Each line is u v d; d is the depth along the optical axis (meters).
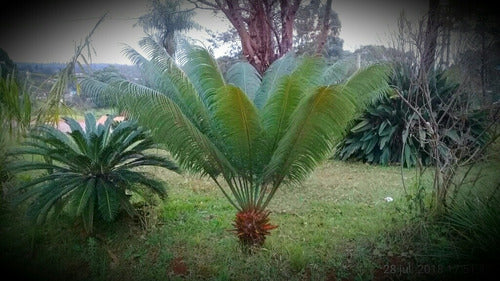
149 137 4.80
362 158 9.30
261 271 3.84
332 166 8.81
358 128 9.06
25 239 4.65
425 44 5.35
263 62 8.64
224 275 3.76
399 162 8.92
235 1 8.73
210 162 4.22
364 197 6.31
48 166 4.75
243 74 6.15
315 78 4.69
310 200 6.19
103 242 4.62
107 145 4.62
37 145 4.73
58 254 4.28
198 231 4.92
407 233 4.48
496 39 5.91
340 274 3.87
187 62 4.84
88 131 5.20
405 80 8.08
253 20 8.67
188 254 4.27
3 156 5.92
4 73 6.74
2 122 6.23
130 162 5.02
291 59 5.73
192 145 3.99
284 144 3.93
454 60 6.15
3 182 5.86
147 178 4.94
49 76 6.65
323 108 3.65
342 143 9.33
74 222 4.93
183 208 5.73
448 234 4.37
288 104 4.10
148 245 4.53
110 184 4.75
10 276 3.94
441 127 6.73
